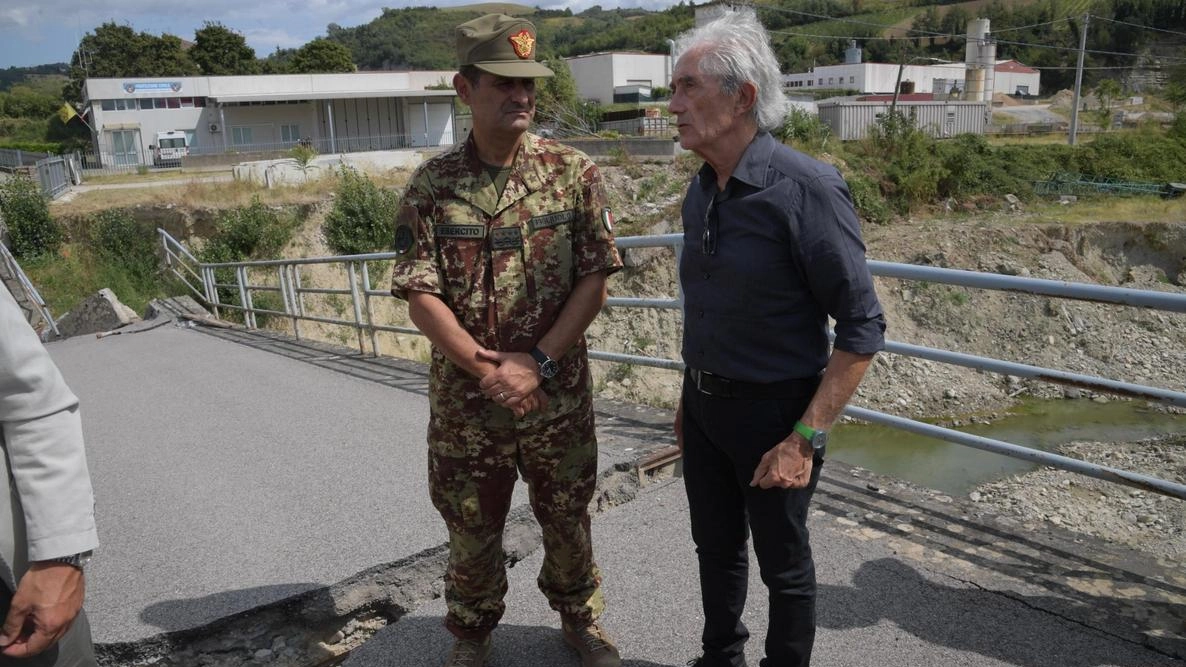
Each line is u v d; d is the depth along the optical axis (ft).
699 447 7.61
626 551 10.91
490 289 7.53
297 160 91.04
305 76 143.54
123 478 14.76
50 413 5.33
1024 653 8.23
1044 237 77.05
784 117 6.72
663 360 16.10
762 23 6.77
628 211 82.99
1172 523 28.84
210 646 9.56
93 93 134.92
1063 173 106.93
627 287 66.59
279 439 16.49
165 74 210.79
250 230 67.62
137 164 138.10
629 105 185.06
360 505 12.58
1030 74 281.54
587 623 8.64
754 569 10.34
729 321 6.82
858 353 6.44
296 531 11.76
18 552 5.39
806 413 6.63
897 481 12.33
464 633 8.49
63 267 64.39
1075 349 62.95
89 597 10.12
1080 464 9.91
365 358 24.76
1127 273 77.25
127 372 25.43
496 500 8.07
